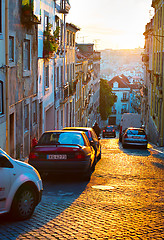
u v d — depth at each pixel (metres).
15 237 5.46
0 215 6.36
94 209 7.57
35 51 19.75
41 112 22.41
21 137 16.83
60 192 9.63
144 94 48.91
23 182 6.43
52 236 5.58
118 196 9.11
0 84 13.49
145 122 49.94
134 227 6.18
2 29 13.52
